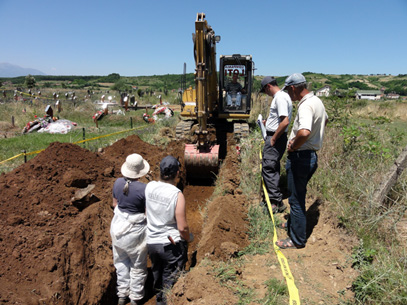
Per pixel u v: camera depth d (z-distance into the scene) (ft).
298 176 12.62
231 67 30.42
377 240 12.26
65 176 17.92
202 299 9.98
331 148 19.75
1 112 59.88
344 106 23.72
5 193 15.53
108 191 18.16
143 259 11.71
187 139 30.60
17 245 12.07
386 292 9.54
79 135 44.16
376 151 17.85
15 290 10.09
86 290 11.70
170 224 10.66
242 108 30.78
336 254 12.51
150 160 25.68
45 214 14.78
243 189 19.52
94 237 14.06
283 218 15.85
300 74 12.17
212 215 16.65
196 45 21.66
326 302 10.16
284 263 12.30
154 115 65.36
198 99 22.70
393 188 14.80
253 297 10.40
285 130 15.20
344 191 15.92
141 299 12.48
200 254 13.50
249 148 24.79
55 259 11.63
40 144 36.91
